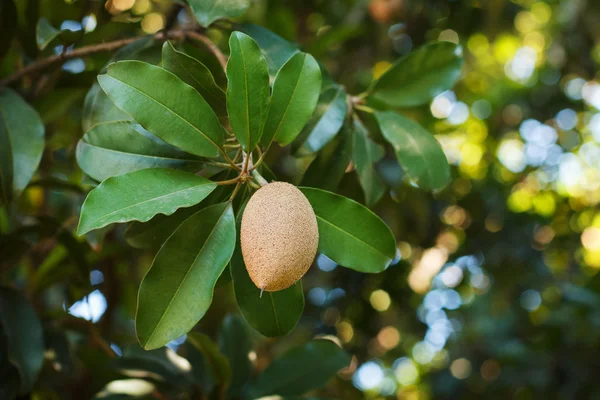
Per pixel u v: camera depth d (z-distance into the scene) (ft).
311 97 2.43
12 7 2.95
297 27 5.41
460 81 7.17
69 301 3.42
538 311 6.63
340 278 5.26
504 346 5.93
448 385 6.21
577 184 7.42
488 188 6.63
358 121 2.84
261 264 2.18
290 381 3.15
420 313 6.36
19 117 2.72
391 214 4.87
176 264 2.32
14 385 2.96
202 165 2.48
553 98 7.13
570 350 5.71
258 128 2.34
